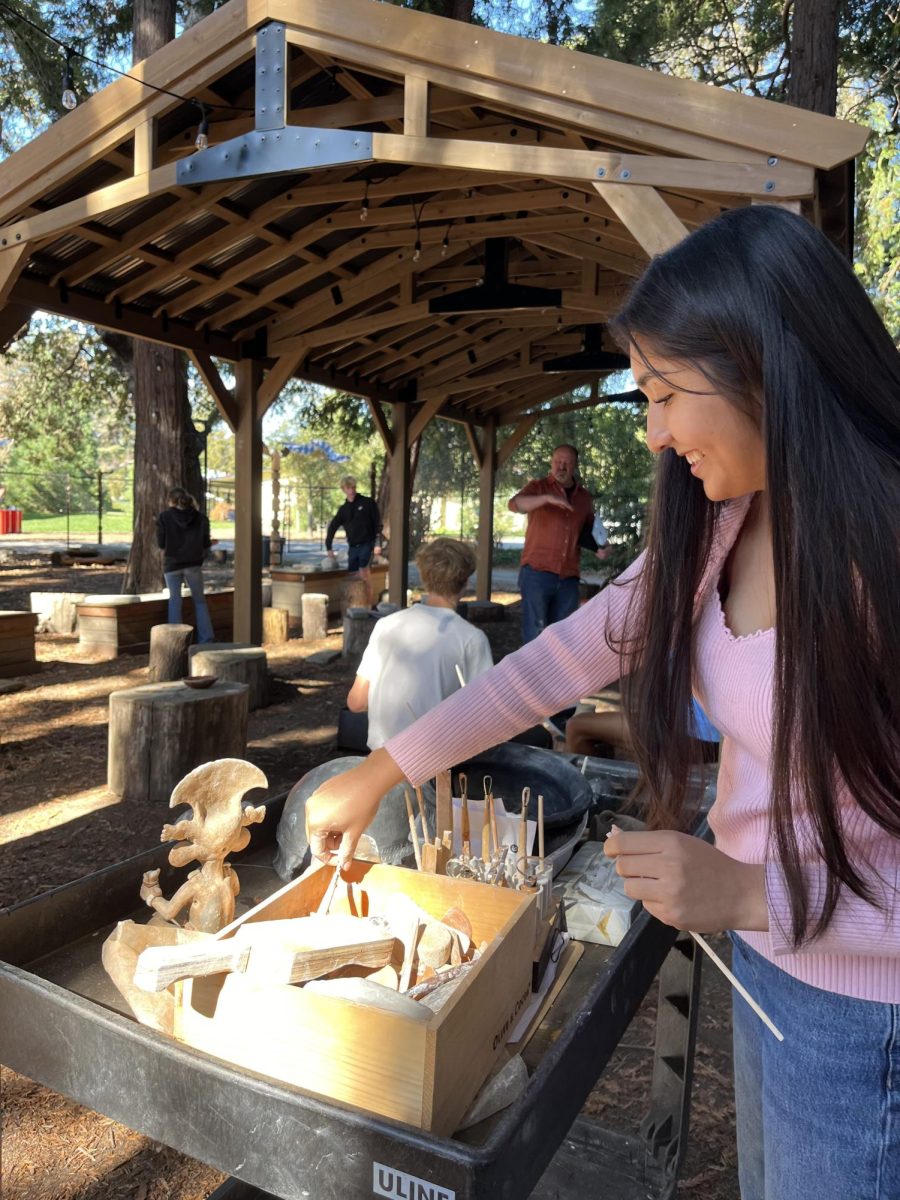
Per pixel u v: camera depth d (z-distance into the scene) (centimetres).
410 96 385
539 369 1087
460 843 160
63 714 680
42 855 414
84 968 131
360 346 946
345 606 1165
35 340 1755
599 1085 252
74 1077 110
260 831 179
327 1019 98
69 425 2291
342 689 794
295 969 102
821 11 920
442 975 111
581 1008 111
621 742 347
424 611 362
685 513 104
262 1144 96
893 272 1134
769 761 93
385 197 585
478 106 465
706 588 104
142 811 475
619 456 1841
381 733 359
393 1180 89
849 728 75
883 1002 89
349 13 384
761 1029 103
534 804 193
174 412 1244
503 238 719
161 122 495
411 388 1161
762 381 80
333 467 4178
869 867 82
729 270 81
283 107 402
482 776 208
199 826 133
